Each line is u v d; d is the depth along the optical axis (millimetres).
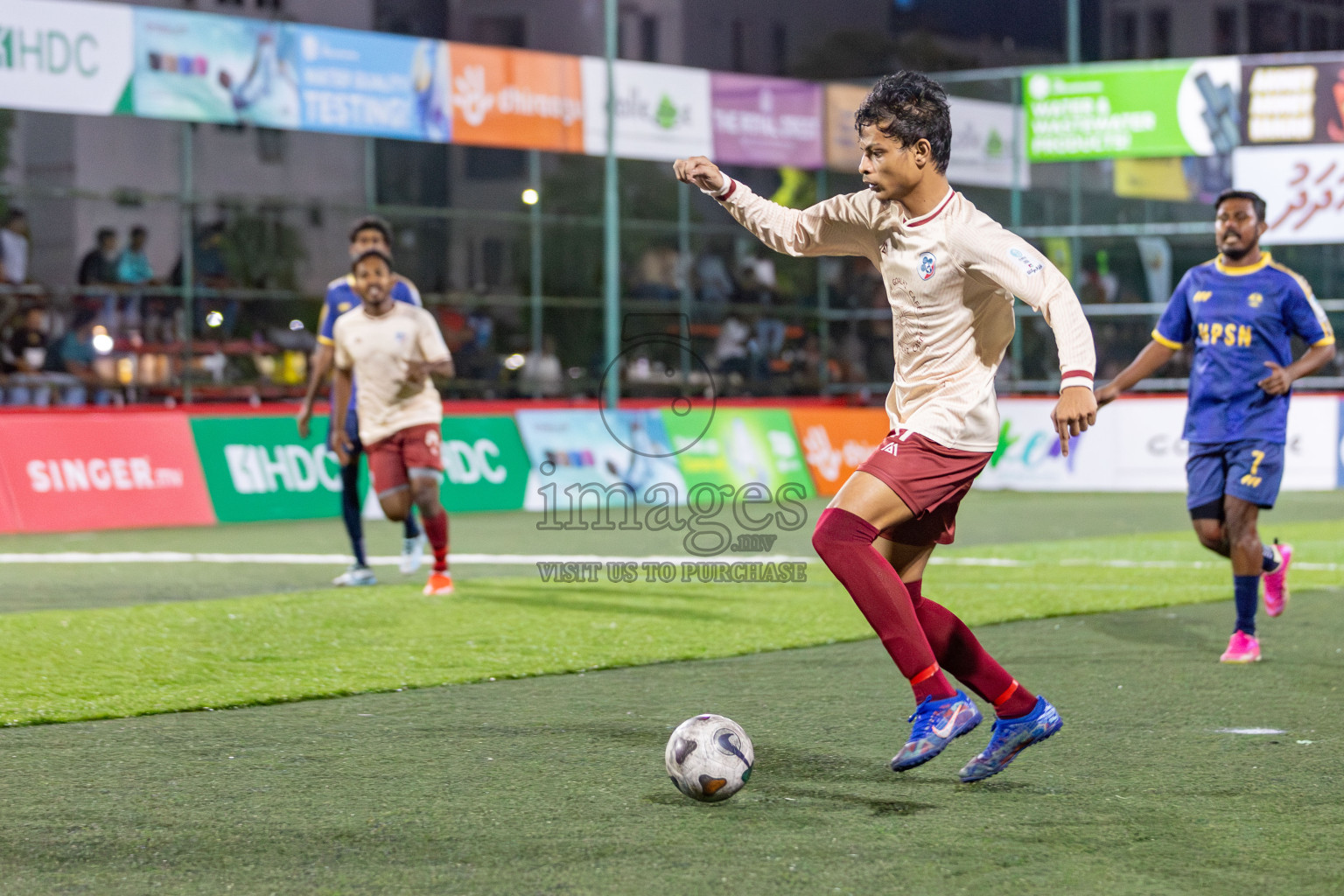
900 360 5980
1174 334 9688
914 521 5930
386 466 12484
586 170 34594
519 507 23438
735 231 34062
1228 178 30953
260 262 30516
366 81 24781
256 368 29359
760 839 5113
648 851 4961
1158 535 19266
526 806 5590
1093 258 32844
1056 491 28125
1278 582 10031
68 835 5191
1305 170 28375
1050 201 33500
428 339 12281
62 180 33812
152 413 20781
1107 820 5387
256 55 23641
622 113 27797
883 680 8555
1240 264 9375
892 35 51156
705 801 5590
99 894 4520
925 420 5738
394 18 44312
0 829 5277
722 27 48531
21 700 7812
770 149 29719
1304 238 28500
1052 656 9414
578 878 4645
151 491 20438
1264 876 4684
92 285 26750
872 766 6277
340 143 36344
